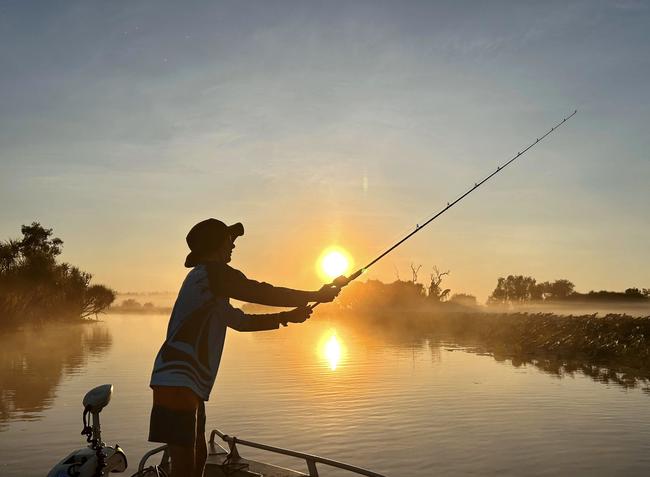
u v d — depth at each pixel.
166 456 5.27
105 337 46.97
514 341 38.81
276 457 10.30
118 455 4.67
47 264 50.66
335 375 22.02
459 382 20.09
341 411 14.52
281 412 14.36
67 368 24.31
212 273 3.43
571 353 31.16
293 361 27.62
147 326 70.25
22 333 50.75
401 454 10.52
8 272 47.25
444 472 9.50
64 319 69.69
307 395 17.06
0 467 9.73
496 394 17.34
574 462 10.09
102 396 4.63
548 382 20.12
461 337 47.47
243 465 5.50
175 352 3.35
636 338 32.81
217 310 3.44
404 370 23.67
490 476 9.29
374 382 19.91
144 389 18.19
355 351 33.78
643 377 21.77
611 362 27.47
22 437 11.79
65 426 12.81
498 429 12.53
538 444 11.24
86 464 4.41
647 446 11.09
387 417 13.71
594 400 16.39
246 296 3.44
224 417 13.76
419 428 12.58
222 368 24.45
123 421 13.24
